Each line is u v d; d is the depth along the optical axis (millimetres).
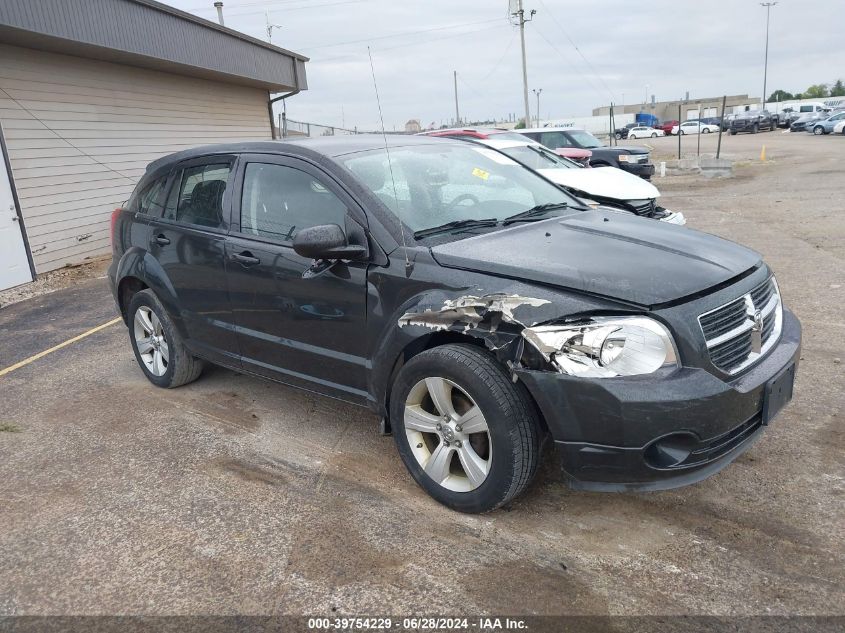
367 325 3357
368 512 3215
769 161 23891
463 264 3062
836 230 9508
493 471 2904
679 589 2588
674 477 2719
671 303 2727
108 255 11641
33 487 3654
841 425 3779
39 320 7488
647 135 59531
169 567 2889
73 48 10289
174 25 11969
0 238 9328
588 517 3078
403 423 3254
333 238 3199
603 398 2631
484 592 2627
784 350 3133
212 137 15164
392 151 3996
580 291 2787
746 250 3445
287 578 2773
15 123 9922
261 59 15219
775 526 2932
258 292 3871
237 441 4059
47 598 2738
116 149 12047
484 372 2844
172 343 4719
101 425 4414
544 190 4328
